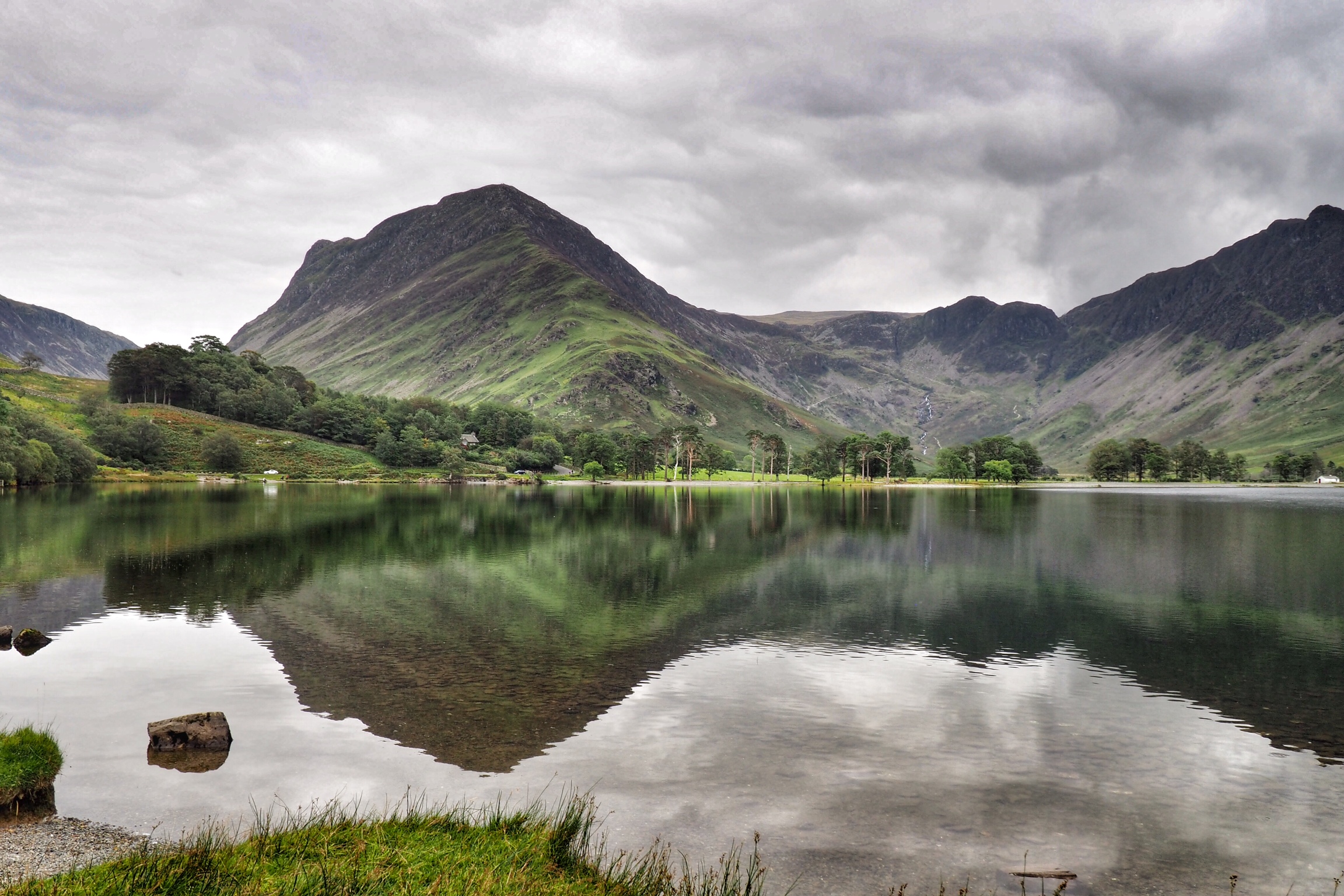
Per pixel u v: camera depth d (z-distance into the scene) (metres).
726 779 18.48
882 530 89.38
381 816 15.76
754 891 13.28
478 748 20.28
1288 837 16.12
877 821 16.41
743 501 156.00
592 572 53.56
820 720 22.98
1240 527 95.94
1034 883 14.08
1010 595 46.19
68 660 28.98
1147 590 48.50
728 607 41.56
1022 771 19.34
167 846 13.95
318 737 20.98
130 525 80.31
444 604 40.91
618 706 24.08
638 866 13.91
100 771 18.45
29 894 11.58
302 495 154.38
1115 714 24.08
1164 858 15.17
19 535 69.88
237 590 44.16
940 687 26.80
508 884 12.42
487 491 198.00
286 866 12.79
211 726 20.30
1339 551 69.38
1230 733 22.44
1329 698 26.00
